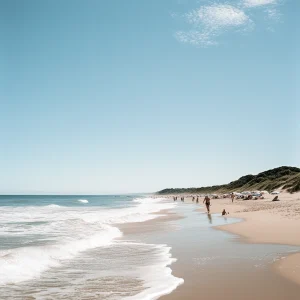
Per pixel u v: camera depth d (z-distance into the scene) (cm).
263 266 1077
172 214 3984
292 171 13350
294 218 2450
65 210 5216
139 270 1089
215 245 1538
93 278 998
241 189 14550
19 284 933
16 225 2491
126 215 3688
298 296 778
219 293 812
